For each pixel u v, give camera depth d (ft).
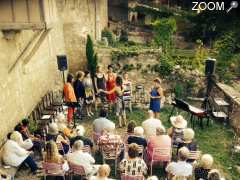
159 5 92.94
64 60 41.06
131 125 27.71
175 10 89.71
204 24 77.77
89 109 40.55
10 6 25.18
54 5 45.83
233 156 32.09
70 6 50.96
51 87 44.34
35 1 25.26
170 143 26.73
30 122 33.45
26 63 33.94
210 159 22.57
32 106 35.99
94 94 41.42
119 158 29.27
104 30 66.74
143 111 41.91
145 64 52.65
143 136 28.27
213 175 19.99
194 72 50.08
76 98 38.63
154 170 28.71
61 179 26.32
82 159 24.34
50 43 43.68
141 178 23.53
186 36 82.74
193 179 26.66
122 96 36.70
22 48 33.27
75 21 52.24
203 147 33.71
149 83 52.75
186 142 26.76
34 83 36.81
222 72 52.95
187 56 59.77
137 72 53.01
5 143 27.02
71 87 36.42
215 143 34.63
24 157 26.45
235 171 29.71
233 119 37.83
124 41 71.26
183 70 50.57
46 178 26.89
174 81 50.75
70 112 36.58
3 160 26.48
